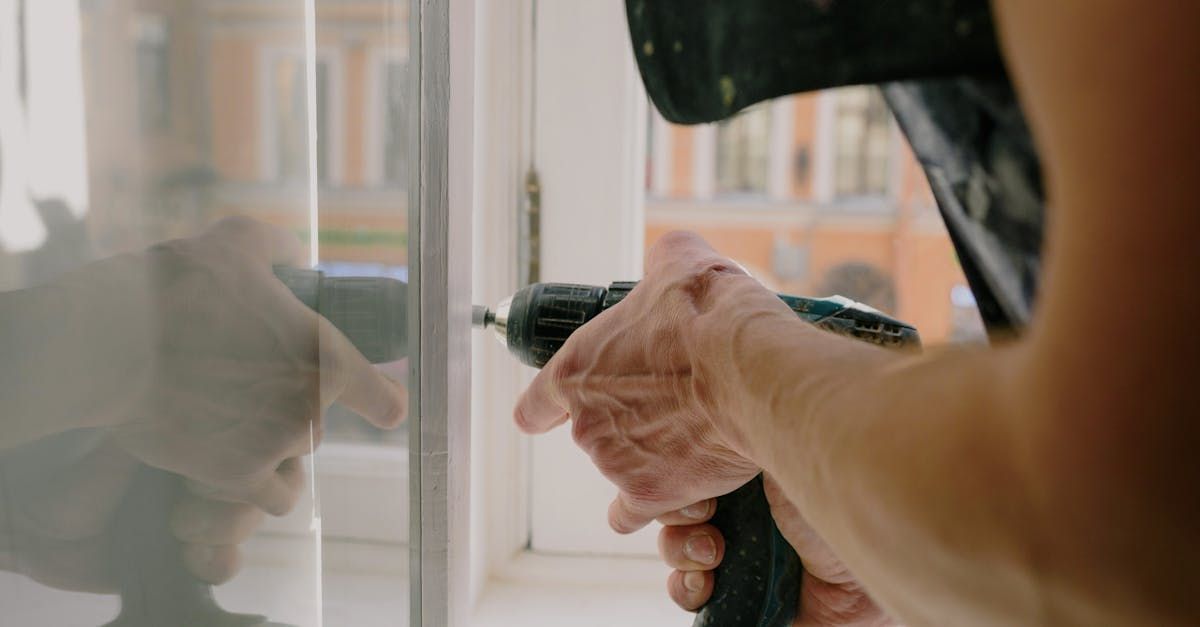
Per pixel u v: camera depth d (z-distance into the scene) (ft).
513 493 2.60
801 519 1.62
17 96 0.89
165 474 1.10
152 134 1.04
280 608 1.31
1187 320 0.52
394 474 1.35
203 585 1.17
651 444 1.47
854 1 0.90
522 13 2.39
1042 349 0.58
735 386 1.11
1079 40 0.53
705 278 1.41
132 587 1.06
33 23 0.90
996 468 0.61
